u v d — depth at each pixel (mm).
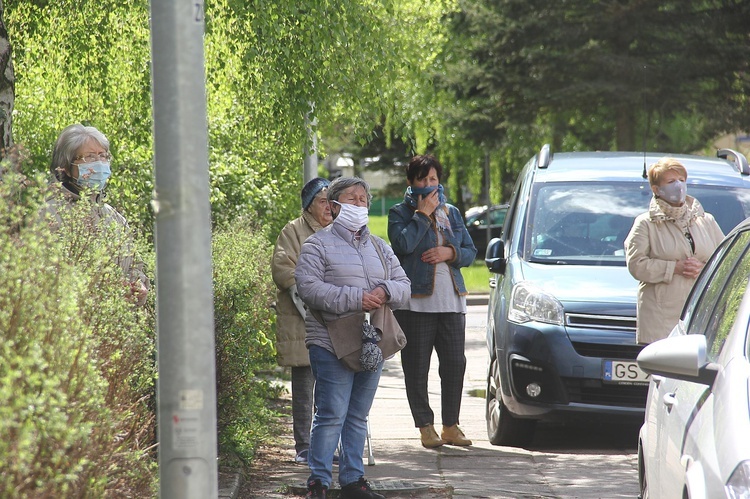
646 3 91875
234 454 23031
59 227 15250
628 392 25047
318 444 19766
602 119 105875
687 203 23125
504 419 26938
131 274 17203
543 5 94188
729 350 12609
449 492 21359
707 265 17203
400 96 32625
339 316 19562
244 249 28344
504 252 29344
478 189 132375
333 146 114812
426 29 44344
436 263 26344
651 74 91250
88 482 11141
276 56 28000
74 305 11484
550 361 25266
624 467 24219
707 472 11078
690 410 12891
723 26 91688
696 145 102562
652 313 22766
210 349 10805
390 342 19766
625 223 28688
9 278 11000
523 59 97312
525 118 102250
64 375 10852
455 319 26688
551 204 29469
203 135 10805
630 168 30922
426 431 26859
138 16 31531
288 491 21297
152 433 15828
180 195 10688
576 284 26500
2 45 19297
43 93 34812
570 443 27781
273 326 34375
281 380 37781
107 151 18656
